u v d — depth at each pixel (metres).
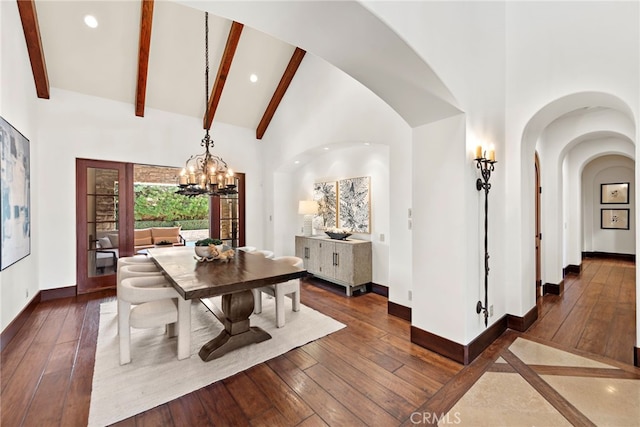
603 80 2.53
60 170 4.37
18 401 2.01
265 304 4.05
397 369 2.41
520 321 3.12
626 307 3.86
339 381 2.25
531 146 3.34
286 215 6.45
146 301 2.40
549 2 2.86
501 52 3.10
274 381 2.24
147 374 2.33
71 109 4.46
